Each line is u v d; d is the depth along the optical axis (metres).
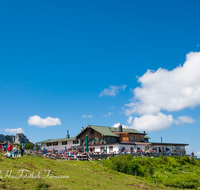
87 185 25.86
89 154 48.75
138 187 31.88
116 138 68.12
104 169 39.06
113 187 27.91
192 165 54.00
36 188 20.86
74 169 33.50
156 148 67.31
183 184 39.62
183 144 74.56
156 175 42.41
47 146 82.06
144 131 75.94
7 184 20.39
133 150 61.75
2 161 28.91
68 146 75.38
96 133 67.56
